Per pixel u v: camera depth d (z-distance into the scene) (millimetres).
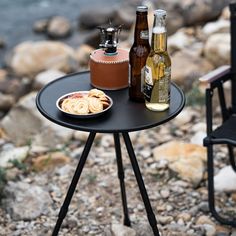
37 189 3305
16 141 4133
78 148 3881
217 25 5336
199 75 4562
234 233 2957
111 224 3031
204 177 3420
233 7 3082
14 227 3082
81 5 8359
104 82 2590
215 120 4047
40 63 5641
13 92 5367
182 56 4832
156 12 2342
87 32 7211
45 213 3172
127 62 2576
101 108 2404
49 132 4023
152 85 2412
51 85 2707
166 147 3689
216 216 3021
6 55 6492
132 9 6789
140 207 3205
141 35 2439
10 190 3273
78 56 5969
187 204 3229
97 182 3447
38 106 2504
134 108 2480
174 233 2988
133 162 2523
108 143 3871
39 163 3643
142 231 2955
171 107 2500
